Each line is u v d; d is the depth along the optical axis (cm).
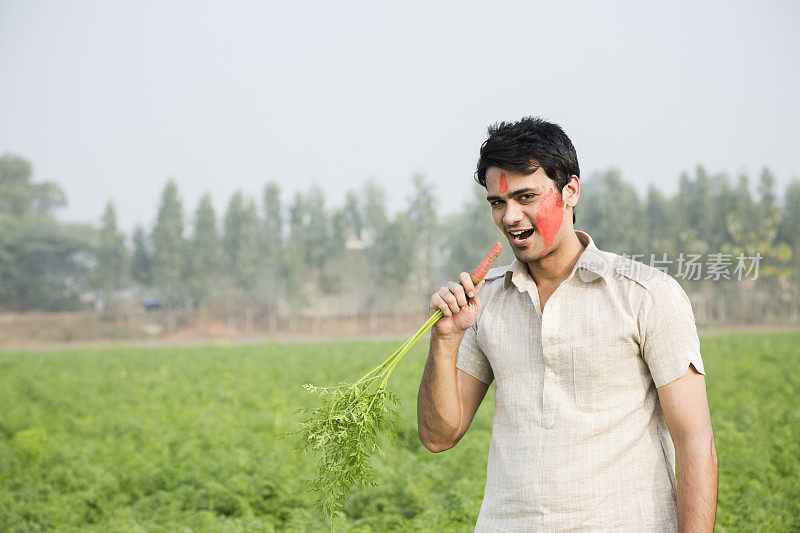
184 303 6669
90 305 6888
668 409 203
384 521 648
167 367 2342
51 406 1499
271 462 807
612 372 209
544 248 218
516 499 214
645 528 204
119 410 1374
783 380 1509
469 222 5991
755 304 5425
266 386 1638
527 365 223
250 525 645
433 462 837
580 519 204
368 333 5956
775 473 775
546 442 212
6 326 5712
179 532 634
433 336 233
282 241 6725
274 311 6631
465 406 249
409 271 6359
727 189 5875
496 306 237
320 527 627
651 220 6050
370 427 238
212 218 6519
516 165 213
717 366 1792
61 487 821
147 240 6681
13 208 8025
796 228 5375
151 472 832
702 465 194
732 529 599
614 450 206
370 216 6862
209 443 991
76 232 7450
